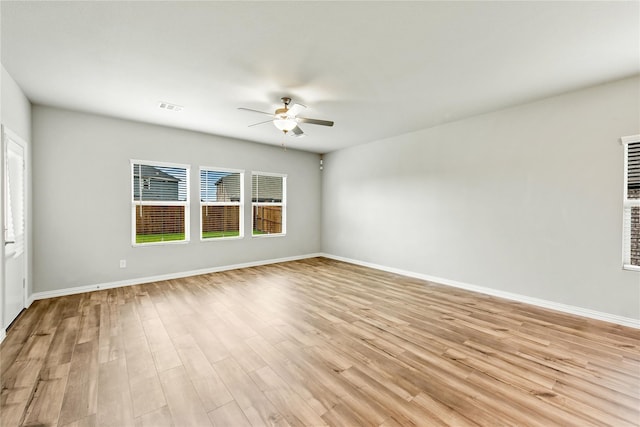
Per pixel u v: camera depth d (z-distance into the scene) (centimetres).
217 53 256
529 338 272
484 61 269
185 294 403
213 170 536
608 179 314
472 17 206
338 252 668
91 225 417
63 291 397
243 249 582
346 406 178
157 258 477
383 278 500
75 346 252
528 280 374
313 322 308
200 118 436
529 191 372
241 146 572
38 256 379
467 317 324
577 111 334
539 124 363
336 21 211
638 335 279
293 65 277
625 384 201
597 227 322
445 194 464
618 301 309
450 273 458
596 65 275
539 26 215
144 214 468
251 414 172
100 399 183
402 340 267
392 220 548
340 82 314
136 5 192
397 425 163
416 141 505
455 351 247
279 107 388
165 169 487
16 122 313
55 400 182
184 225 512
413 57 262
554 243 353
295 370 218
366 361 231
